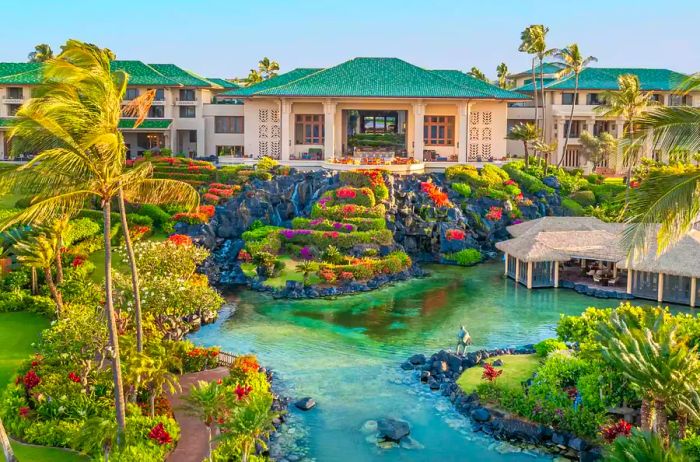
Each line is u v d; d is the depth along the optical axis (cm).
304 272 5588
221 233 6656
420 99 8388
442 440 2956
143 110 2697
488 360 3769
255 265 5928
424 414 3216
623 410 2916
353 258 5894
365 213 6544
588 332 3559
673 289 5131
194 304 3712
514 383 3353
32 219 2359
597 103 9844
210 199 7100
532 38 9356
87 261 5269
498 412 3133
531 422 3017
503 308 5056
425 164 8350
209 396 2495
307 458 2789
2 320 4109
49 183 2334
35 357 3203
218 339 4294
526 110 10012
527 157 8606
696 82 2200
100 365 3077
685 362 2411
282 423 3111
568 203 8012
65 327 2973
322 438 2969
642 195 2192
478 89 8869
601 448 2750
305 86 8531
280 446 2894
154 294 3622
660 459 1772
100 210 6850
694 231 5306
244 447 2408
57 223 4194
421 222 6806
